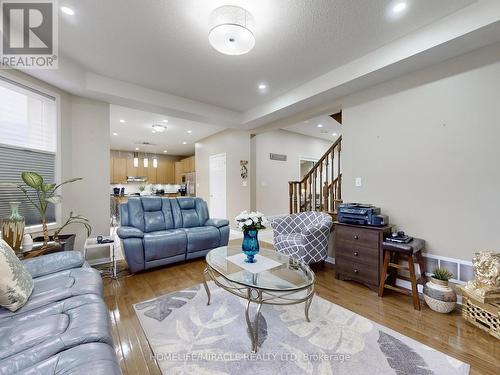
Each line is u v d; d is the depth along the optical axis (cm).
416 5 187
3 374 84
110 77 310
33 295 141
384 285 235
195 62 274
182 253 326
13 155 253
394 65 239
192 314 201
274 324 187
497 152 203
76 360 90
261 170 564
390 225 264
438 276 212
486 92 207
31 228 268
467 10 188
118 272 301
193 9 192
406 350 158
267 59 268
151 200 361
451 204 228
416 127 250
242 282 167
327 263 343
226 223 382
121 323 190
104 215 342
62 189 300
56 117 291
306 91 325
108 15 199
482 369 142
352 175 308
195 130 596
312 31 220
